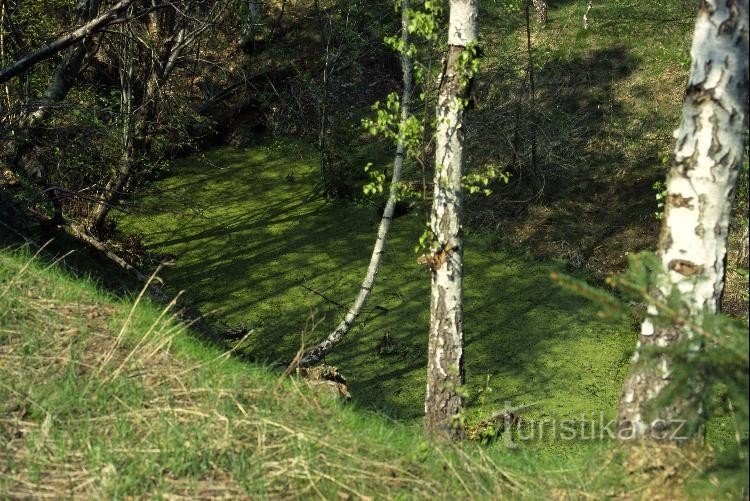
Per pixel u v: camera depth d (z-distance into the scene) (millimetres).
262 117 22344
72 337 6902
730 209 5992
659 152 19062
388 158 20641
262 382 6949
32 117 14039
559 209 18250
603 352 13727
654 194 18109
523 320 14805
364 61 23078
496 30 23469
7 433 5676
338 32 21641
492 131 20312
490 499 5746
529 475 6199
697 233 5984
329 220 18484
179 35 16844
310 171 20672
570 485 6000
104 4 14922
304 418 6363
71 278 8836
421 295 15555
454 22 9305
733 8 5758
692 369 4625
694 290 5961
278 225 18328
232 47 22844
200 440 5734
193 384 6504
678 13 22703
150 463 5477
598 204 18250
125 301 8273
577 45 22172
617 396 12461
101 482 5289
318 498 5473
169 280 16188
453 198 9586
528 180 19156
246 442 5840
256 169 20797
